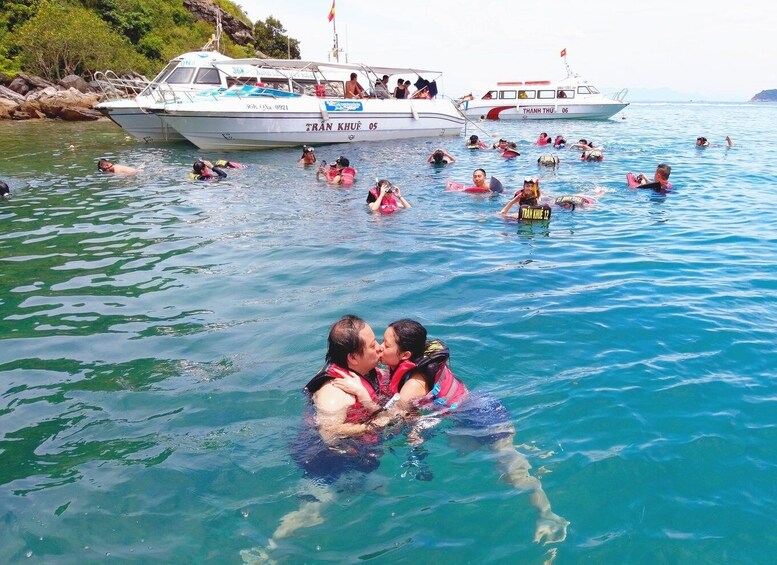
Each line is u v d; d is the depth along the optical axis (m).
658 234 8.02
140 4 47.06
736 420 3.39
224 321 5.04
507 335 4.60
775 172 13.70
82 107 32.53
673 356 4.22
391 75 22.98
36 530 2.63
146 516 2.71
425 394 3.45
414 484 2.91
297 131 19.33
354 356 3.41
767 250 7.09
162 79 21.09
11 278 6.32
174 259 6.94
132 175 13.73
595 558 2.44
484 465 3.04
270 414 3.55
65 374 4.15
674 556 2.45
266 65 20.33
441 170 14.53
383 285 5.89
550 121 33.34
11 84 34.75
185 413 3.59
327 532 2.60
